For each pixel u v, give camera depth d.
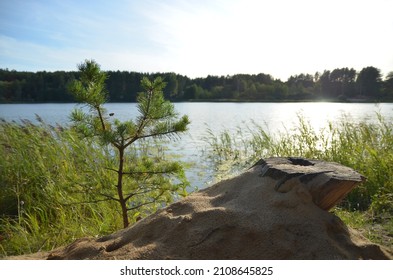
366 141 7.55
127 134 4.02
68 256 2.63
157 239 2.49
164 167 4.37
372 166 6.02
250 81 103.81
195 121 24.59
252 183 2.83
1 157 6.06
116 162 5.48
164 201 5.32
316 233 2.36
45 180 5.73
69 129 7.04
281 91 98.12
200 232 2.39
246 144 12.31
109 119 4.16
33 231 4.69
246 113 35.16
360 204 5.48
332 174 2.63
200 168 9.01
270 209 2.50
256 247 2.31
